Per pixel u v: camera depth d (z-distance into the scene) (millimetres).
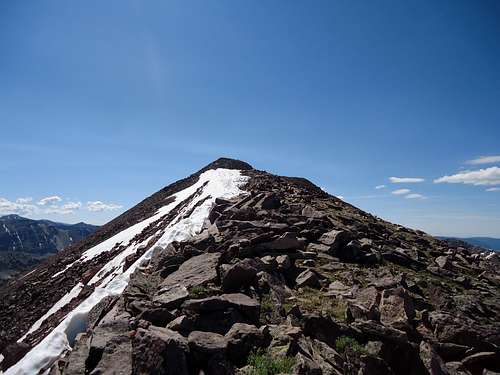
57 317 18734
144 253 22156
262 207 25984
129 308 12328
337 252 20172
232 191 33781
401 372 11125
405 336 11633
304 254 18562
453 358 12375
